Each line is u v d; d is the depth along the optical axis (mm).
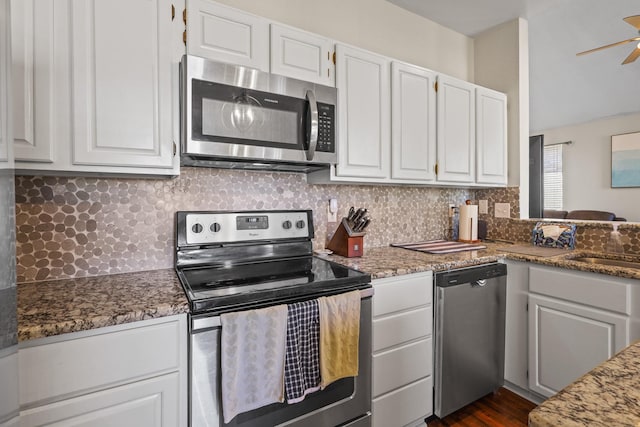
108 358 939
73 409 896
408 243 2404
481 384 1889
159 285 1263
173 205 1574
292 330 1184
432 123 2102
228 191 1721
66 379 889
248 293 1149
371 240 2254
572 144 5609
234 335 1083
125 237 1467
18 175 1266
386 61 1908
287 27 1578
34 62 1058
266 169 1811
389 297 1538
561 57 3561
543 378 1832
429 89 2088
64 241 1350
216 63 1330
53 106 1086
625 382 491
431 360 1709
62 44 1099
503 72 2586
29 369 849
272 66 1530
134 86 1212
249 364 1108
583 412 419
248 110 1400
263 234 1722
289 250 1804
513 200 2543
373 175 1851
